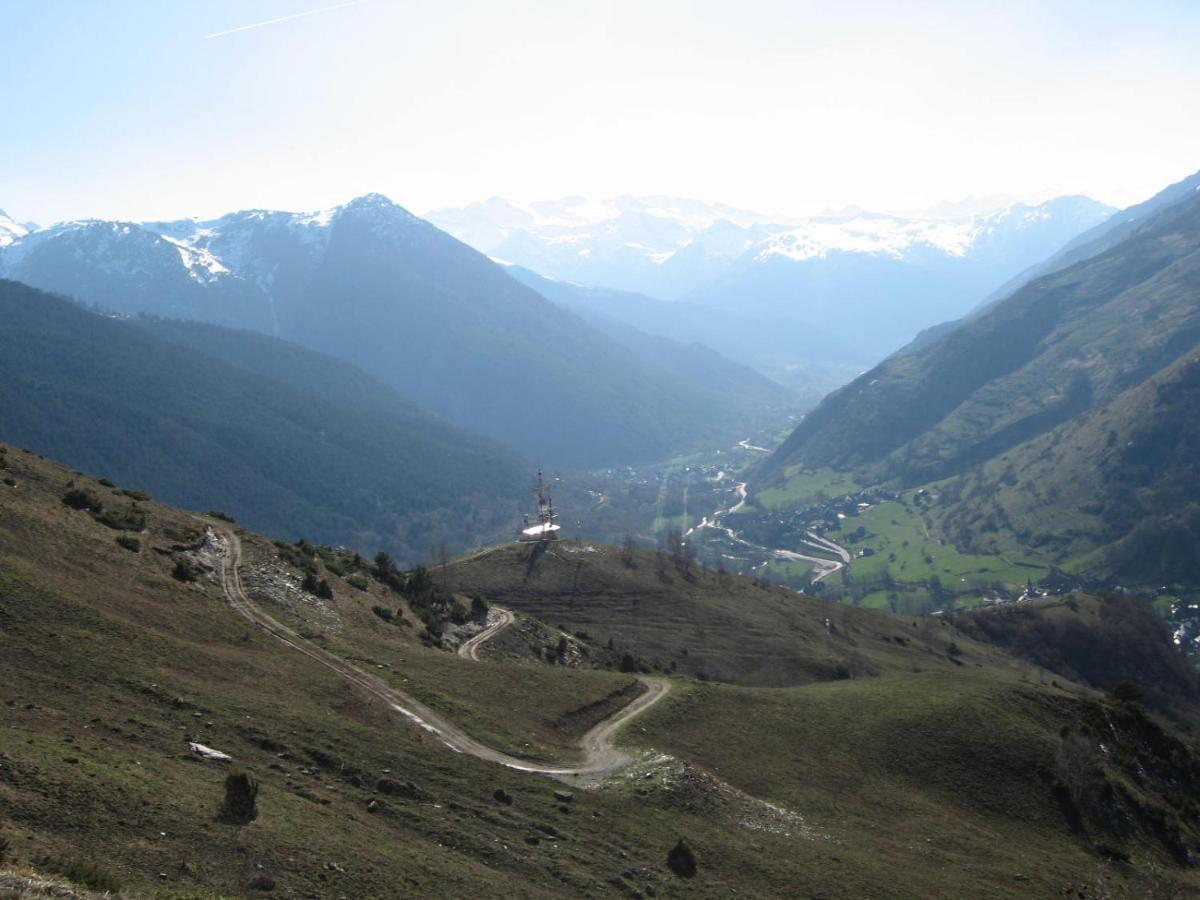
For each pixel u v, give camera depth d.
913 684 93.12
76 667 44.59
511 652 96.38
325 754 44.69
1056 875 60.50
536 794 48.84
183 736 41.50
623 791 53.19
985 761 74.88
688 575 158.38
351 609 81.94
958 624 182.25
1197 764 95.50
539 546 156.00
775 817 56.62
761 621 141.62
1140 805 76.94
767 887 45.81
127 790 33.31
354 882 32.91
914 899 49.34
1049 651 174.50
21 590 49.88
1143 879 65.81
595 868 42.00
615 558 157.12
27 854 27.44
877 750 73.69
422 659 70.31
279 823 35.03
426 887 34.44
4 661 42.59
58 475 80.50
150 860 29.78
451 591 129.50
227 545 83.50
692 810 53.31
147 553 70.62
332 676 58.50
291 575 81.69
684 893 42.44
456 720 57.84
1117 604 190.12
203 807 34.19
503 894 36.03
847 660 130.12
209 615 63.09
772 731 73.00
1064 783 73.94
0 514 61.16
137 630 52.19
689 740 67.00
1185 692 170.25
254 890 30.23
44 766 32.66
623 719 68.38
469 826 42.44
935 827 63.25
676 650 123.81
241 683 51.44
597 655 110.12
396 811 41.50
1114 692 104.88
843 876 49.59
